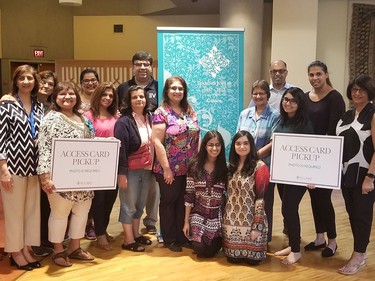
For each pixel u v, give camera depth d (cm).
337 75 679
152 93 387
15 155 287
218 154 325
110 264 322
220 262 328
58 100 302
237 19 681
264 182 315
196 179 330
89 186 307
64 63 800
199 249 329
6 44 910
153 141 340
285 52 659
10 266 310
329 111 336
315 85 338
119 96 390
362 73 670
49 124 293
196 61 385
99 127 348
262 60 778
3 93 917
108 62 795
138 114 351
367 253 348
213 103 392
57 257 317
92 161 305
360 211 304
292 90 319
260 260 321
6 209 293
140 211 367
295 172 316
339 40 671
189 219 335
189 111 351
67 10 949
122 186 333
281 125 329
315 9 640
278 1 654
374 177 294
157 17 925
